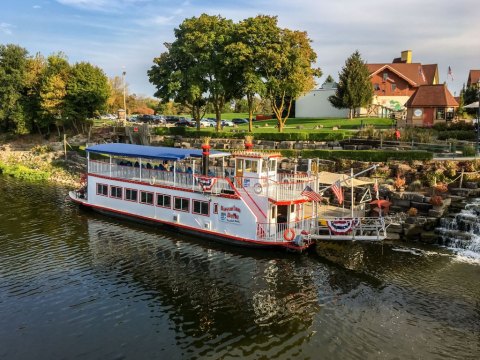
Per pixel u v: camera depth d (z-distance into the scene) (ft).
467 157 129.80
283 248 93.66
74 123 246.68
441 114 182.19
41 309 69.82
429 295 74.84
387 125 196.65
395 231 103.91
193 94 185.06
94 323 65.98
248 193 96.53
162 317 67.97
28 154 224.94
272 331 64.18
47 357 57.57
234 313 69.36
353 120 233.55
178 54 191.93
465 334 63.10
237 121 279.49
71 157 206.08
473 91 258.57
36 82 244.63
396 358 57.62
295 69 178.40
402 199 111.86
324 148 158.40
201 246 98.73
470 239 96.07
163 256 92.58
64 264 87.81
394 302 72.49
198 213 104.78
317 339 62.08
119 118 287.28
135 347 60.03
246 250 95.91
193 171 107.45
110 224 115.65
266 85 182.60
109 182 122.93
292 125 231.09
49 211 128.36
